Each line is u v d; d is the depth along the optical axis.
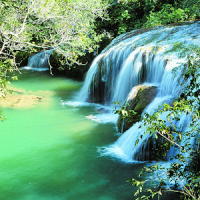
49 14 11.80
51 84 18.34
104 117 12.31
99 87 14.52
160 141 7.96
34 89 17.05
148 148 8.19
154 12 18.95
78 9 14.24
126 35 16.55
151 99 9.99
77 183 7.31
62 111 13.08
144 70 12.01
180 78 9.38
